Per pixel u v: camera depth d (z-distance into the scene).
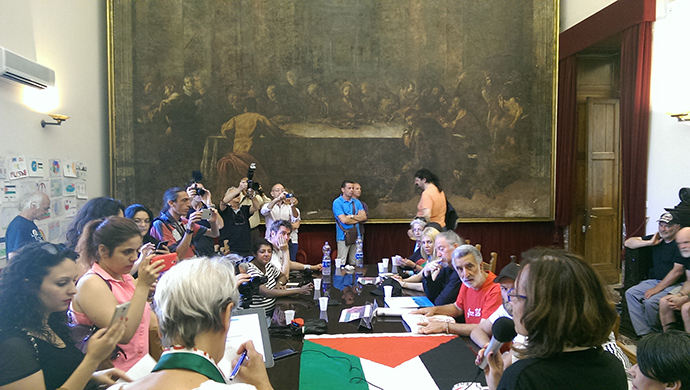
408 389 2.05
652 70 5.61
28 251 1.63
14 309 1.56
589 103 7.09
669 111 5.33
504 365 1.77
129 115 6.84
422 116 7.25
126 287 2.21
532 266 1.25
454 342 2.62
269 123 7.07
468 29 7.26
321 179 7.15
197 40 6.96
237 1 7.01
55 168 5.38
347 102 7.18
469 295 3.04
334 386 2.08
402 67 7.22
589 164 7.13
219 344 1.15
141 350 2.14
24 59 4.44
